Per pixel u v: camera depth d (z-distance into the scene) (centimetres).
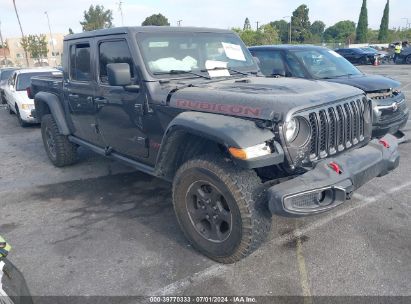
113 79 340
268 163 266
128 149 414
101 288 289
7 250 215
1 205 455
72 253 339
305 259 316
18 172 584
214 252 310
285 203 260
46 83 574
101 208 434
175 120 306
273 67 675
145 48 368
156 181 515
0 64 5756
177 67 380
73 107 496
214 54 418
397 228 360
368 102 347
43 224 399
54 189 501
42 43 4872
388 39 5728
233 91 314
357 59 2625
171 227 381
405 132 713
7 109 1245
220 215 300
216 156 296
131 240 358
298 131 281
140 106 366
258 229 281
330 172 278
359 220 378
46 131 594
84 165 600
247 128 270
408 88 1345
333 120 301
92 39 423
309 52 674
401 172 507
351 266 303
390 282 282
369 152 319
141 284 292
